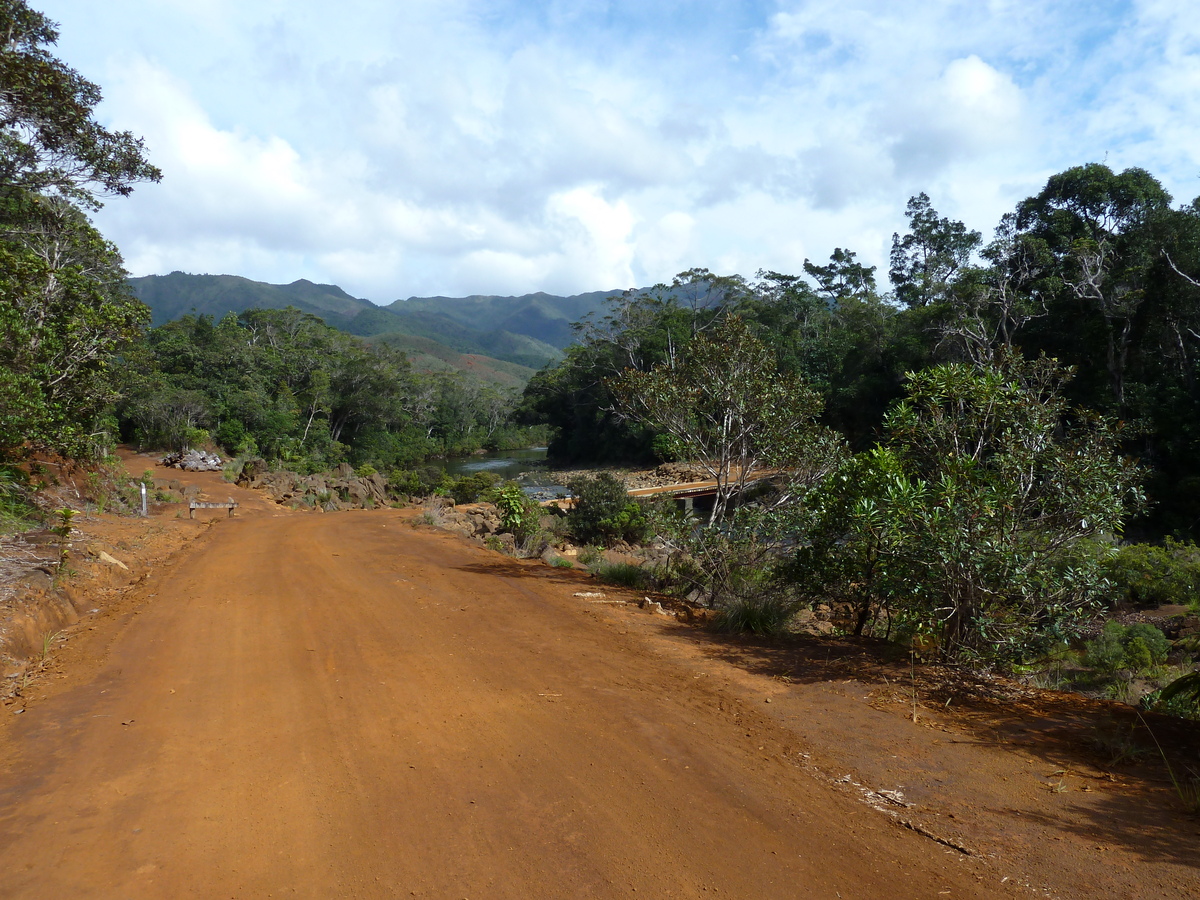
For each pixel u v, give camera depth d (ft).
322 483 112.78
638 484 151.02
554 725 15.65
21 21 46.37
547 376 257.96
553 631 24.06
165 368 195.11
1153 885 9.69
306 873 10.12
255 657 20.79
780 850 10.78
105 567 32.04
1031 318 126.21
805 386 36.94
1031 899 9.49
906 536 20.70
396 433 294.66
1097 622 37.78
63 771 13.34
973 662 20.49
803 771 13.56
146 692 17.78
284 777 13.12
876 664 20.71
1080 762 13.92
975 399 22.34
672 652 21.84
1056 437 23.47
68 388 54.03
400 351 305.94
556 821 11.58
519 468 244.01
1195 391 101.50
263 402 199.00
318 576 34.09
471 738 14.92
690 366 37.06
